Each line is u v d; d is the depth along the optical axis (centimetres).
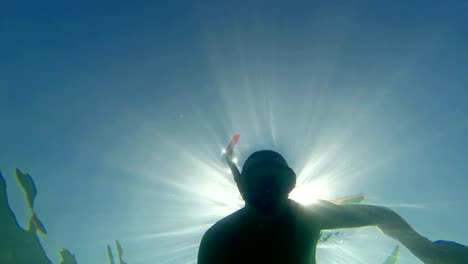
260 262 121
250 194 121
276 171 119
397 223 132
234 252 122
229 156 137
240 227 125
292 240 124
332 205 137
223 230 126
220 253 123
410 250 126
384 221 133
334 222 134
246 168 126
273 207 120
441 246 115
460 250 111
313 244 129
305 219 129
